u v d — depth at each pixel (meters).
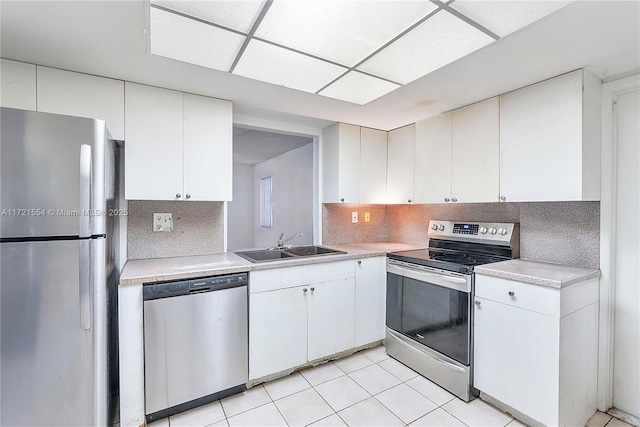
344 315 2.51
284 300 2.21
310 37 1.42
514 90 2.04
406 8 1.21
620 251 1.91
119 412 1.71
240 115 2.63
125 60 1.64
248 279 2.08
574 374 1.72
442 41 1.46
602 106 1.91
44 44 1.48
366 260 2.63
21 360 1.30
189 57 1.61
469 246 2.60
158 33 1.39
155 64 1.69
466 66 1.71
